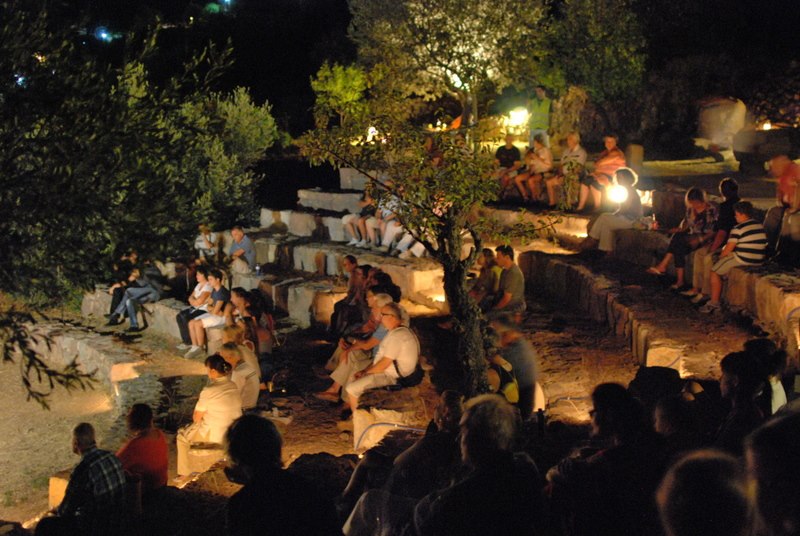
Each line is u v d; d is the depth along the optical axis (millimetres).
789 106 19547
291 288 14227
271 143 21703
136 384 12305
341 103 8898
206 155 18703
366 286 11953
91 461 6691
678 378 7488
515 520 3535
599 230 12852
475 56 19547
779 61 20750
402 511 4785
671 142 19562
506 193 16094
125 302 15141
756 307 9211
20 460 11164
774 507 2402
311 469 7121
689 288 10789
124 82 7723
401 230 14805
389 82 9602
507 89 23359
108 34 21438
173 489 7559
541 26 20297
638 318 9828
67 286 7246
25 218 6754
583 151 14719
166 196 7480
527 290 13297
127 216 7227
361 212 15742
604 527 4000
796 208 9789
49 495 9281
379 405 8594
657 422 4961
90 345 13953
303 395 10398
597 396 4266
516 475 3619
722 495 2496
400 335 9133
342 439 9078
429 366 10086
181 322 14008
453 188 8062
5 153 6934
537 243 13992
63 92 7180
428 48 19547
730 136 18906
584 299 11812
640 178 15594
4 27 7027
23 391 13516
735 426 4844
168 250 7523
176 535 6574
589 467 4121
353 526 4883
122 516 6758
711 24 21844
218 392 8836
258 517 3641
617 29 19625
